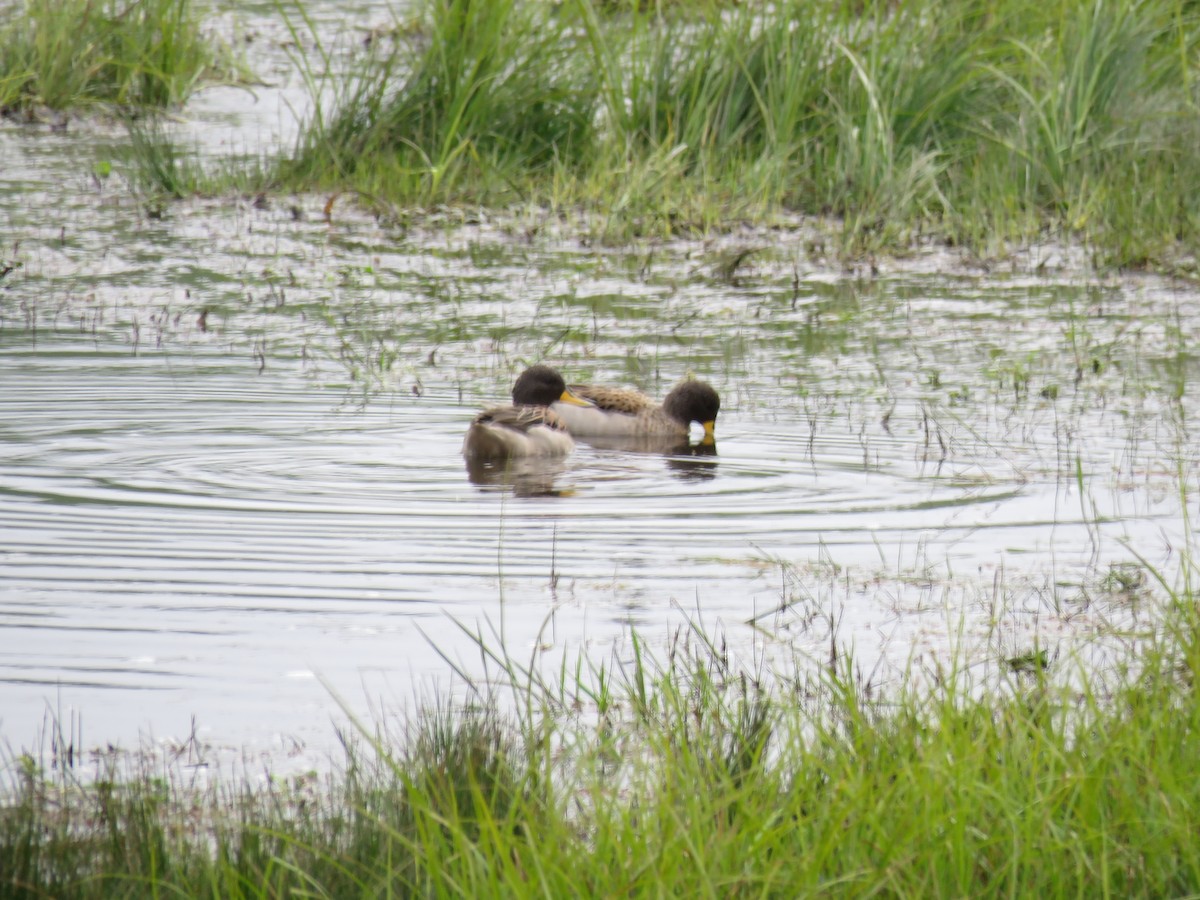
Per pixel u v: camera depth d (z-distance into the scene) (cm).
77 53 5038
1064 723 1329
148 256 3769
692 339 3281
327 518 2158
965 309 3519
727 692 1606
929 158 4181
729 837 1126
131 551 1994
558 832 1137
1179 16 4334
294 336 3195
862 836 1152
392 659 1677
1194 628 1552
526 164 4356
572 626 1780
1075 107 4219
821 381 2991
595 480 2420
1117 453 2516
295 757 1453
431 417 2711
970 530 2150
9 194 4219
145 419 2612
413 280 3666
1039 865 1118
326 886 1183
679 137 4350
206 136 4778
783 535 2133
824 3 4366
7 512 2138
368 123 4444
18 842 1230
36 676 1619
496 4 4366
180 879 1170
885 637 1766
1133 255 3884
